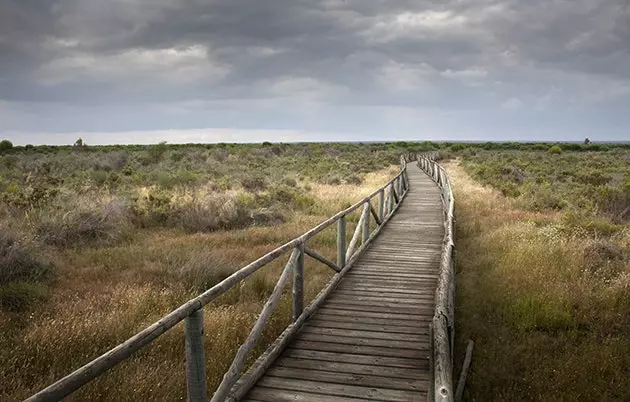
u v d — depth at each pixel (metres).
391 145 85.56
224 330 6.17
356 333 5.76
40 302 7.27
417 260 9.66
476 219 14.44
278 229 13.27
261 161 39.28
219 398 3.61
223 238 12.09
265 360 4.76
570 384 5.30
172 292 7.70
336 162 38.84
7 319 6.48
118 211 13.42
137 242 11.64
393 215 15.75
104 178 22.75
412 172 34.28
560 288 7.86
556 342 6.31
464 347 6.20
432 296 7.27
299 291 6.00
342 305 6.86
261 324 4.51
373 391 4.31
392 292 7.48
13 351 5.41
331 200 17.98
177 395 4.83
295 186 22.42
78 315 6.54
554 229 11.46
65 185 18.81
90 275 8.84
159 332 2.74
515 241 10.94
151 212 14.34
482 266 9.75
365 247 10.60
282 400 4.15
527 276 8.52
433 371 3.08
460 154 58.59
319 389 4.36
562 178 25.53
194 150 50.28
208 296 3.38
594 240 10.39
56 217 11.81
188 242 11.53
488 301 7.75
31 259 8.61
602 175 23.94
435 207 17.50
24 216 12.02
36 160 33.12
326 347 5.33
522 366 5.78
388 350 5.25
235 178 23.97
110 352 2.38
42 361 5.35
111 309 6.92
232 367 3.88
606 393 5.11
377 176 29.64
